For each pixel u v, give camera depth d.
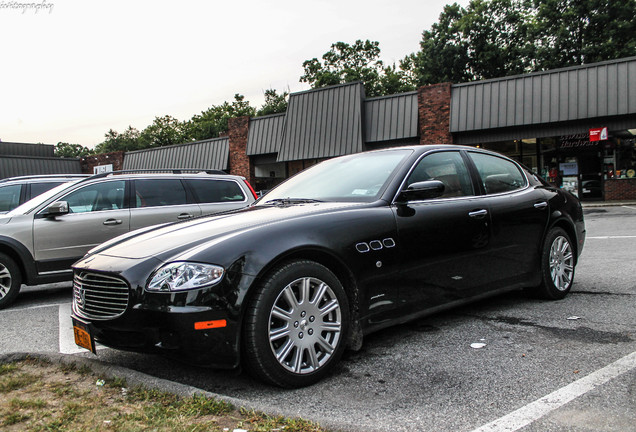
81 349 3.86
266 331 2.71
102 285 2.95
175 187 7.04
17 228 5.85
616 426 2.21
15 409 2.56
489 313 4.29
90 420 2.39
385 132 20.67
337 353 3.00
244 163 25.12
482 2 37.59
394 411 2.47
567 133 17.78
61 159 31.36
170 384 2.75
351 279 3.14
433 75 39.31
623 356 3.08
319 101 22.27
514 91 18.38
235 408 2.47
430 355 3.29
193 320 2.60
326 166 4.49
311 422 2.27
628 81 16.52
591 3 32.22
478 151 4.49
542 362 3.05
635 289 4.93
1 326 4.85
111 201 6.50
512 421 2.30
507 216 4.19
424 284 3.52
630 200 18.50
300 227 3.00
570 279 4.81
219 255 2.71
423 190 3.44
